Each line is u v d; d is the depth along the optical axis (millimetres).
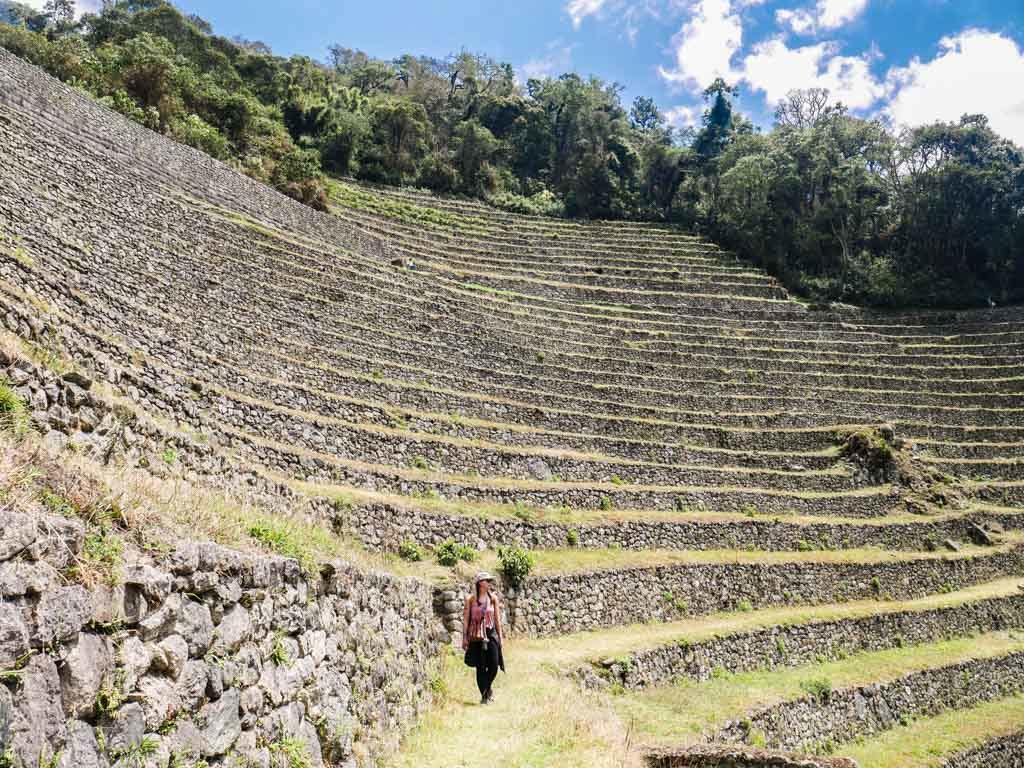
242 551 6480
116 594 4633
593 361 40594
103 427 11086
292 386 22250
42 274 15766
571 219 76375
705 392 42188
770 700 18281
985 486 39000
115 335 17484
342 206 55469
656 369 42656
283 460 18859
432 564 19016
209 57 67000
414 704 10453
